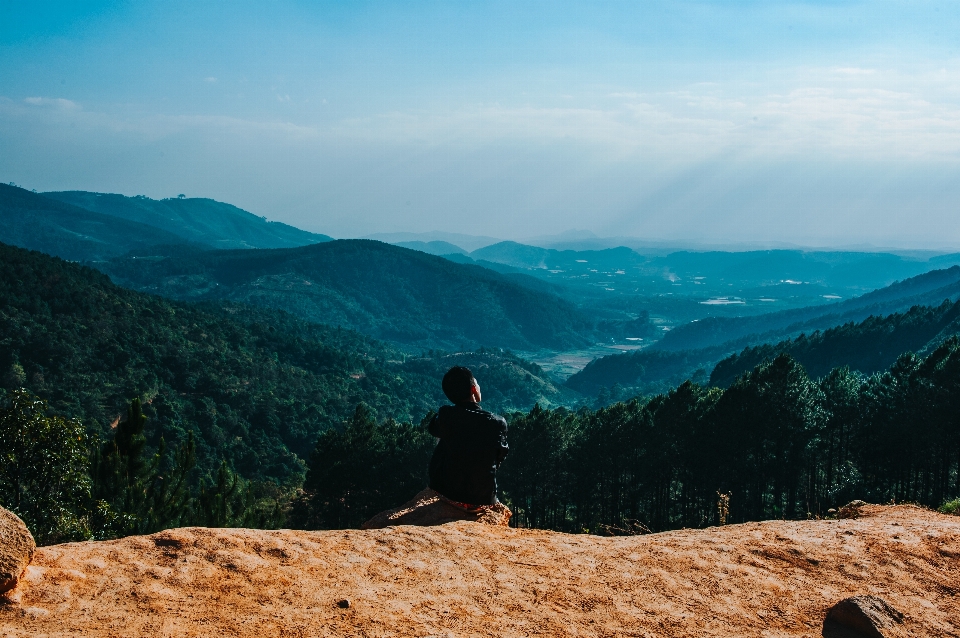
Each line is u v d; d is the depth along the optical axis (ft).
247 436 418.10
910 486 169.99
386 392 653.71
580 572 14.01
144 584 10.61
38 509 41.96
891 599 13.78
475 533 15.96
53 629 8.92
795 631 12.19
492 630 10.92
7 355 398.62
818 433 169.68
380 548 13.97
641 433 178.50
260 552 12.58
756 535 17.26
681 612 12.52
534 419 182.50
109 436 353.31
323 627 10.19
